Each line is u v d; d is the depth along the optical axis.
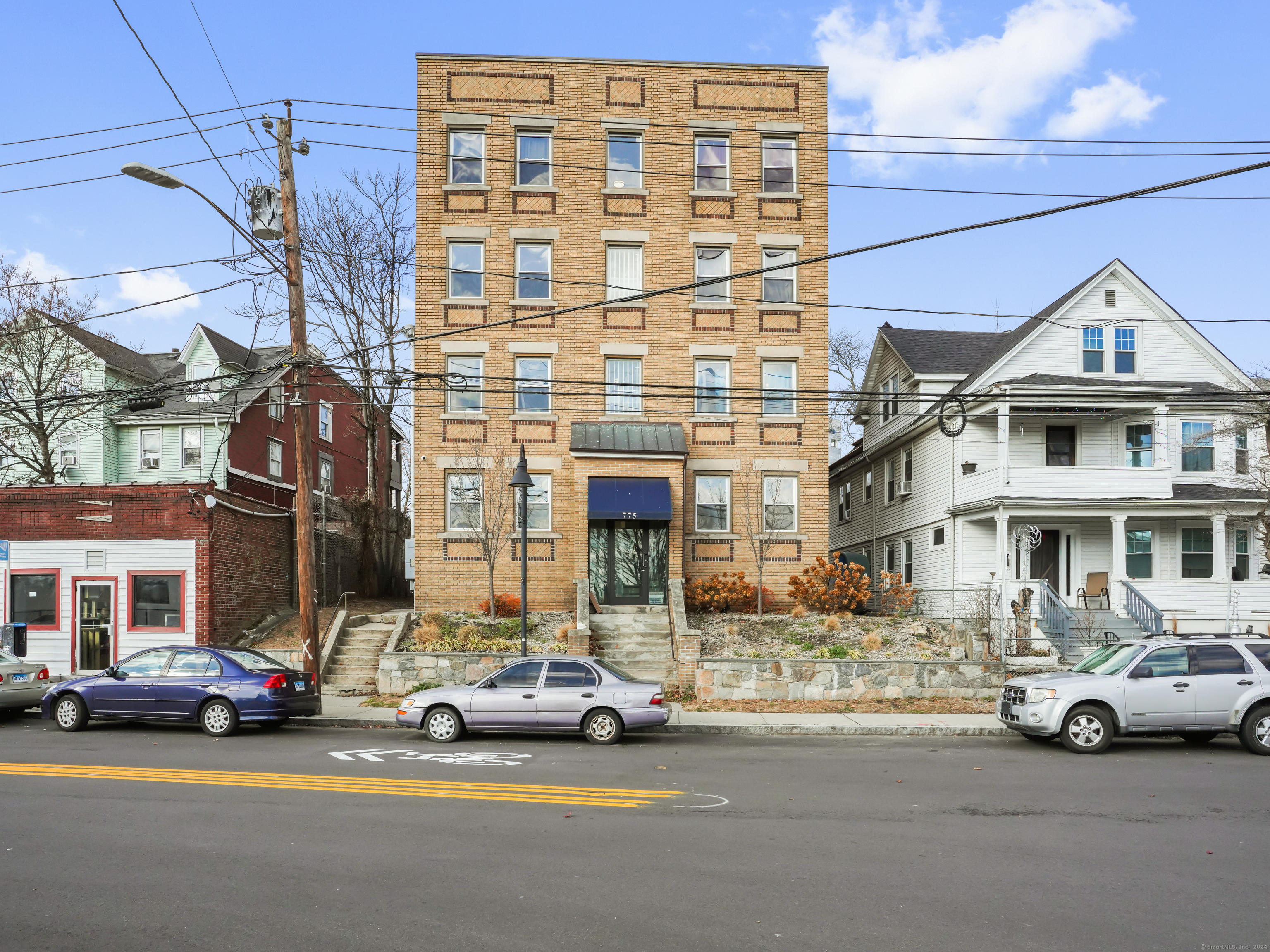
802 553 26.16
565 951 5.73
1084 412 26.84
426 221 26.20
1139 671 14.27
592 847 8.23
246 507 24.11
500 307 26.17
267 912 6.42
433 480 25.64
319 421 39.78
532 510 25.70
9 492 22.81
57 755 13.26
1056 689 14.30
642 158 26.78
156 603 22.33
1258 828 9.12
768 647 21.08
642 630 22.67
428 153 26.12
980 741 15.50
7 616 22.61
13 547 22.73
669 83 26.83
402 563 32.47
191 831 8.71
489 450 25.75
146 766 12.30
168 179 14.87
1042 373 27.30
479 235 26.23
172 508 22.41
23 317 29.42
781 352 26.48
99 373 33.34
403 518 32.72
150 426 33.91
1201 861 7.90
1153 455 25.98
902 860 7.85
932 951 5.79
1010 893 6.97
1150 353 27.52
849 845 8.34
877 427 35.25
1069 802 10.33
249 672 15.77
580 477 24.56
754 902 6.72
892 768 12.64
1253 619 24.91
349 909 6.50
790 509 26.45
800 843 8.41
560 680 15.11
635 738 15.64
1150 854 8.11
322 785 11.01
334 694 20.31
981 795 10.69
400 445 44.34
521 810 9.70
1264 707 13.98
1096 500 25.27
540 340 26.14
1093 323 27.55
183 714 15.66
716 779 11.66
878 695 19.36
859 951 5.78
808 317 26.62
